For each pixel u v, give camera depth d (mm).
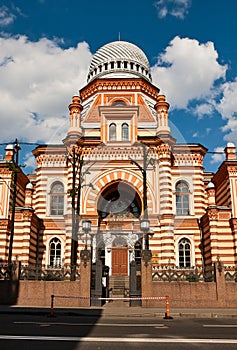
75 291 20828
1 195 30312
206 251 30234
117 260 29859
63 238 30656
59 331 10727
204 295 20609
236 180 30469
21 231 29203
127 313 17156
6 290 21172
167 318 15867
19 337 9414
